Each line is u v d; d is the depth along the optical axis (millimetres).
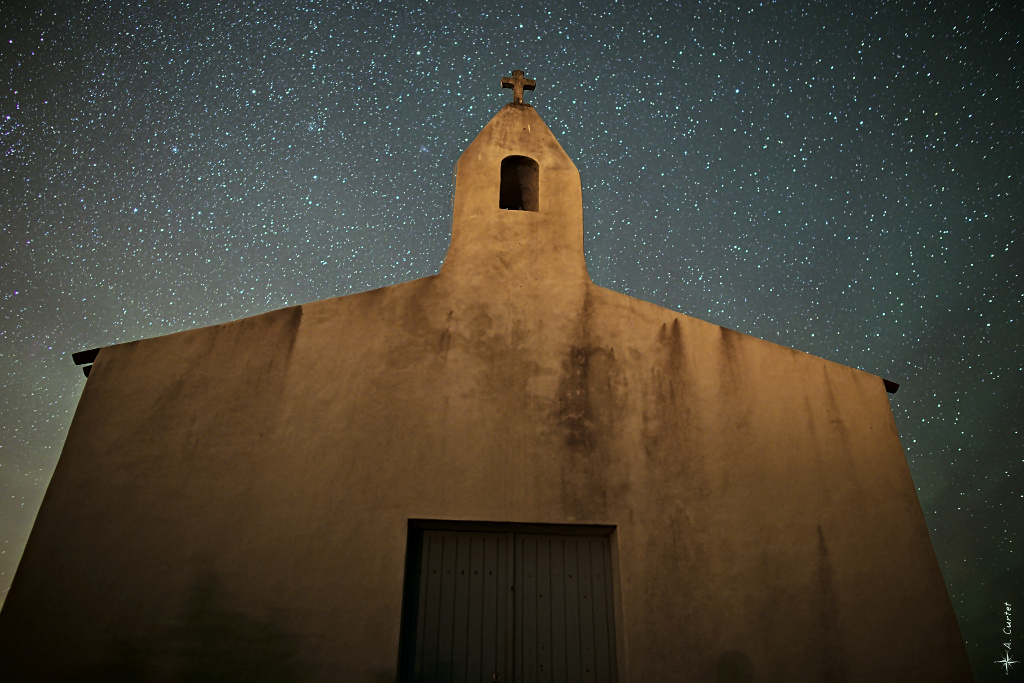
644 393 6324
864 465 6188
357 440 5793
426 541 5691
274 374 5973
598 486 5871
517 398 6164
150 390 5766
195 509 5363
